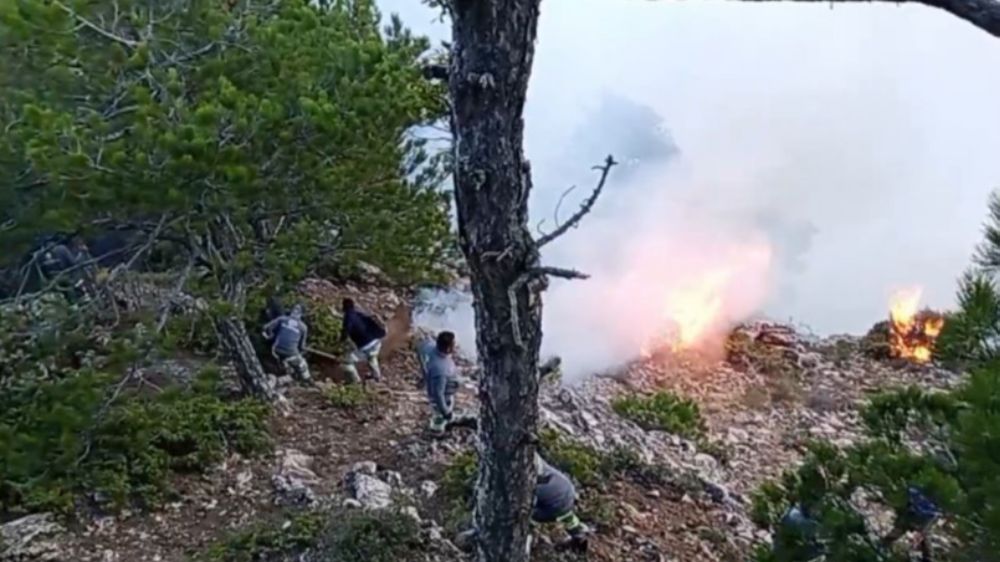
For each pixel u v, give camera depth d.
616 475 12.06
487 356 6.58
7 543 9.03
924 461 6.31
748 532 11.35
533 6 5.36
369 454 11.59
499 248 5.91
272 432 11.76
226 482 10.56
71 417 9.26
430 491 10.63
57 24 9.49
